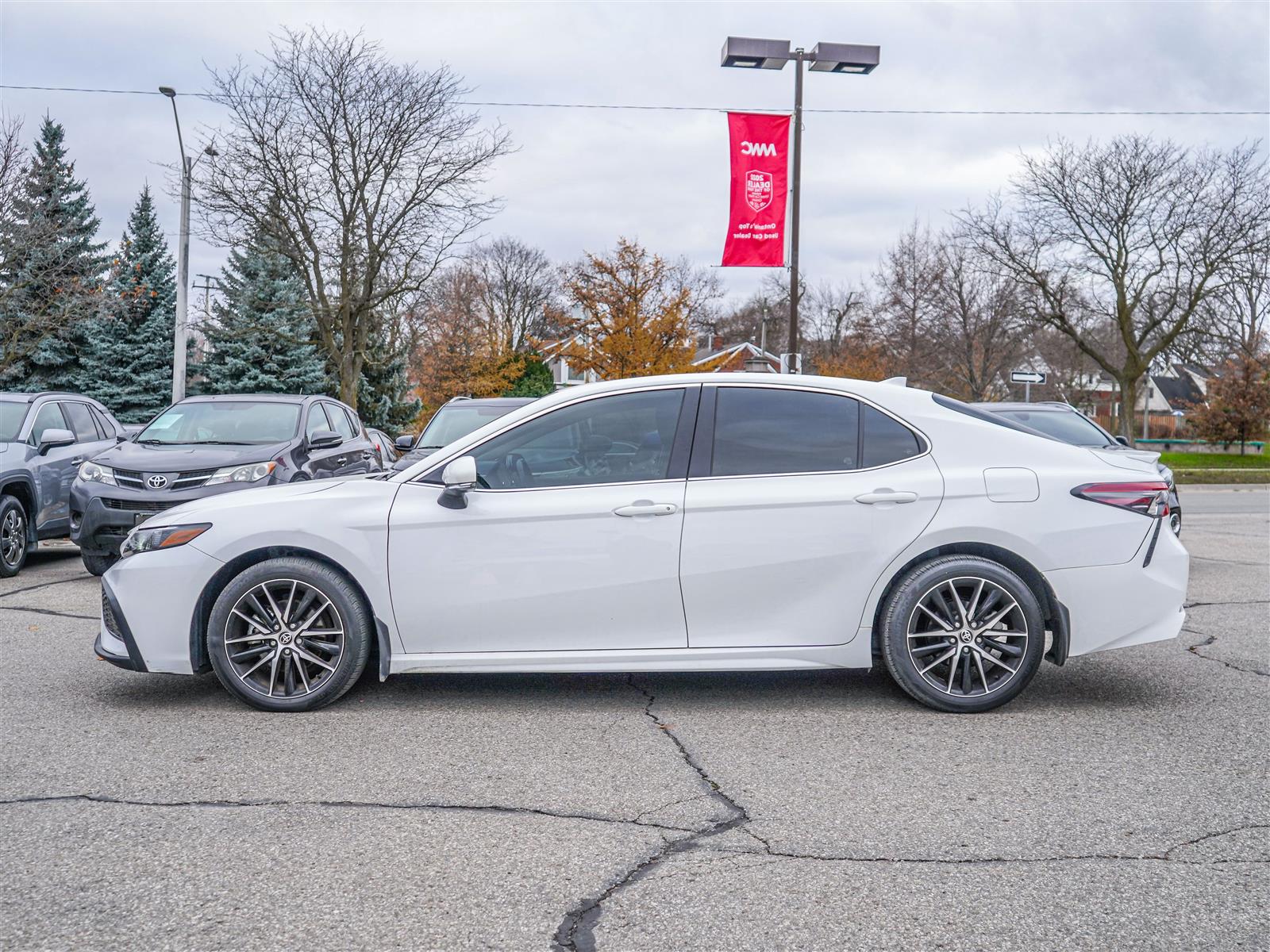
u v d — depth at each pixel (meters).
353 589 5.16
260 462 9.33
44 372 37.94
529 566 5.06
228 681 5.15
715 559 5.04
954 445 5.20
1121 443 10.36
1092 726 4.92
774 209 17.02
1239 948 2.82
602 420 5.24
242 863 3.37
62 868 3.33
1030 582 5.14
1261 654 6.50
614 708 5.23
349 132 29.89
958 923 2.97
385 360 33.81
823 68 18.61
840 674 5.92
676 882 3.24
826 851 3.47
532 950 2.82
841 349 57.53
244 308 38.94
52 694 5.51
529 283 72.88
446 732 4.82
